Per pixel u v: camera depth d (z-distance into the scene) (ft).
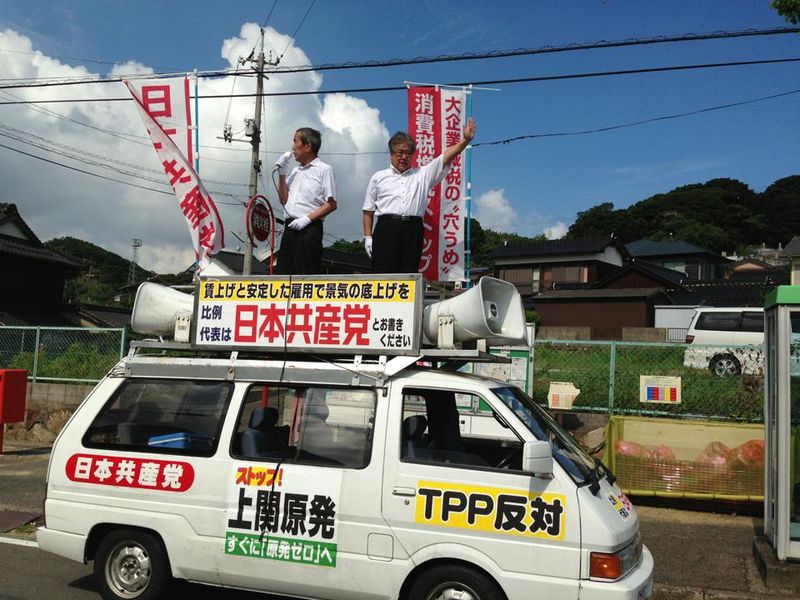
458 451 13.76
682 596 16.51
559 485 12.28
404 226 19.04
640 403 29.01
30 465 31.35
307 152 19.48
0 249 73.92
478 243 192.95
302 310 14.60
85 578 17.53
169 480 14.30
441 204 24.67
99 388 15.72
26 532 21.59
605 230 196.75
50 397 38.17
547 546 12.07
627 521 12.93
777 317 17.30
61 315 81.71
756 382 28.02
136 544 14.75
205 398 14.79
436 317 14.30
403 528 12.75
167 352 18.54
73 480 15.08
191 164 26.40
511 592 12.10
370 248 19.62
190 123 26.55
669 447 24.12
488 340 14.84
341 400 13.89
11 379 33.78
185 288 17.46
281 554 13.38
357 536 12.96
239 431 14.29
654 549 19.63
